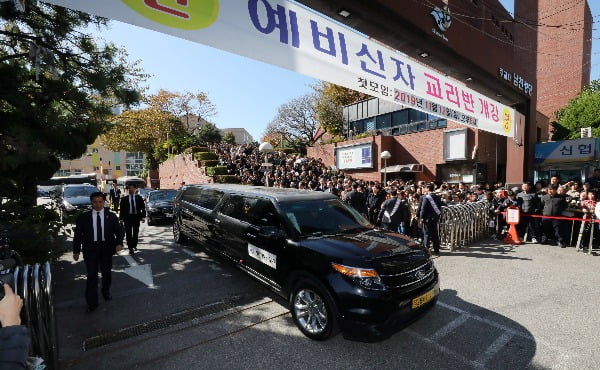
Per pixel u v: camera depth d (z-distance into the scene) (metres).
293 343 3.33
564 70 22.83
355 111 22.53
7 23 5.36
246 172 15.64
